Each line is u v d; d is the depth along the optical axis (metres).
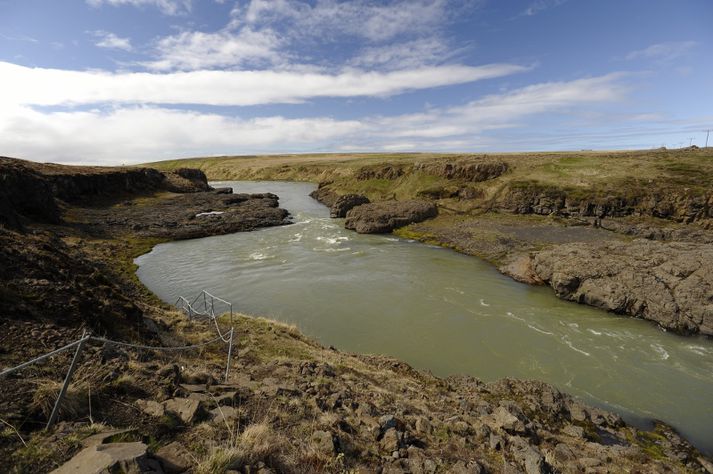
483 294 27.25
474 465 7.32
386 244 42.94
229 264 34.28
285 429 7.11
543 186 51.34
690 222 40.59
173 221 51.03
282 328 18.52
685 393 16.28
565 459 9.52
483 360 18.81
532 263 31.22
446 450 8.12
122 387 7.01
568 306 25.30
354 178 82.94
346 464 6.52
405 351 19.58
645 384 16.91
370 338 20.80
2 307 9.19
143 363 8.68
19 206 37.56
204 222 51.62
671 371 17.88
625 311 23.88
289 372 11.63
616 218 43.69
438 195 59.78
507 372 17.86
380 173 77.50
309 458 6.21
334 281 29.59
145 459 4.79
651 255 26.95
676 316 21.70
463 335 21.19
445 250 40.16
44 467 4.63
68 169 64.88
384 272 32.06
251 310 24.09
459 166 63.34
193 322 17.27
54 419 5.59
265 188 113.06
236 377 10.09
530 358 18.97
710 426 14.41
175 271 32.16
